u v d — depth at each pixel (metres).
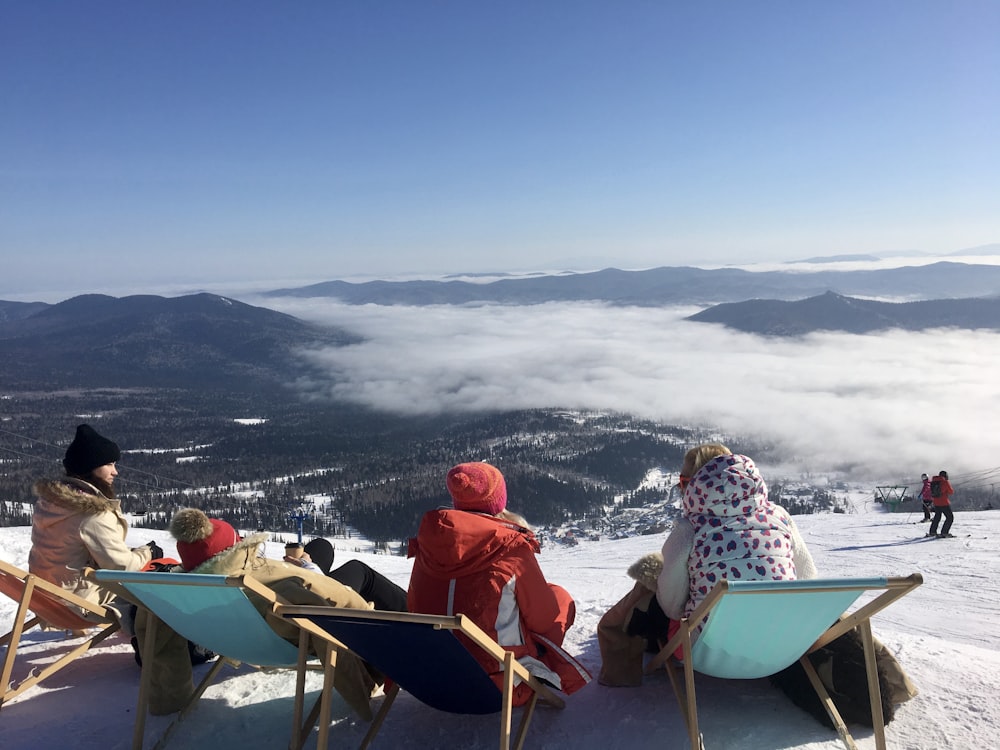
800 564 2.95
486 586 2.67
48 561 3.54
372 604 3.14
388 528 130.12
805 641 2.47
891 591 2.27
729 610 2.31
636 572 3.23
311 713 2.85
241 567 2.80
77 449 3.67
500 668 2.61
